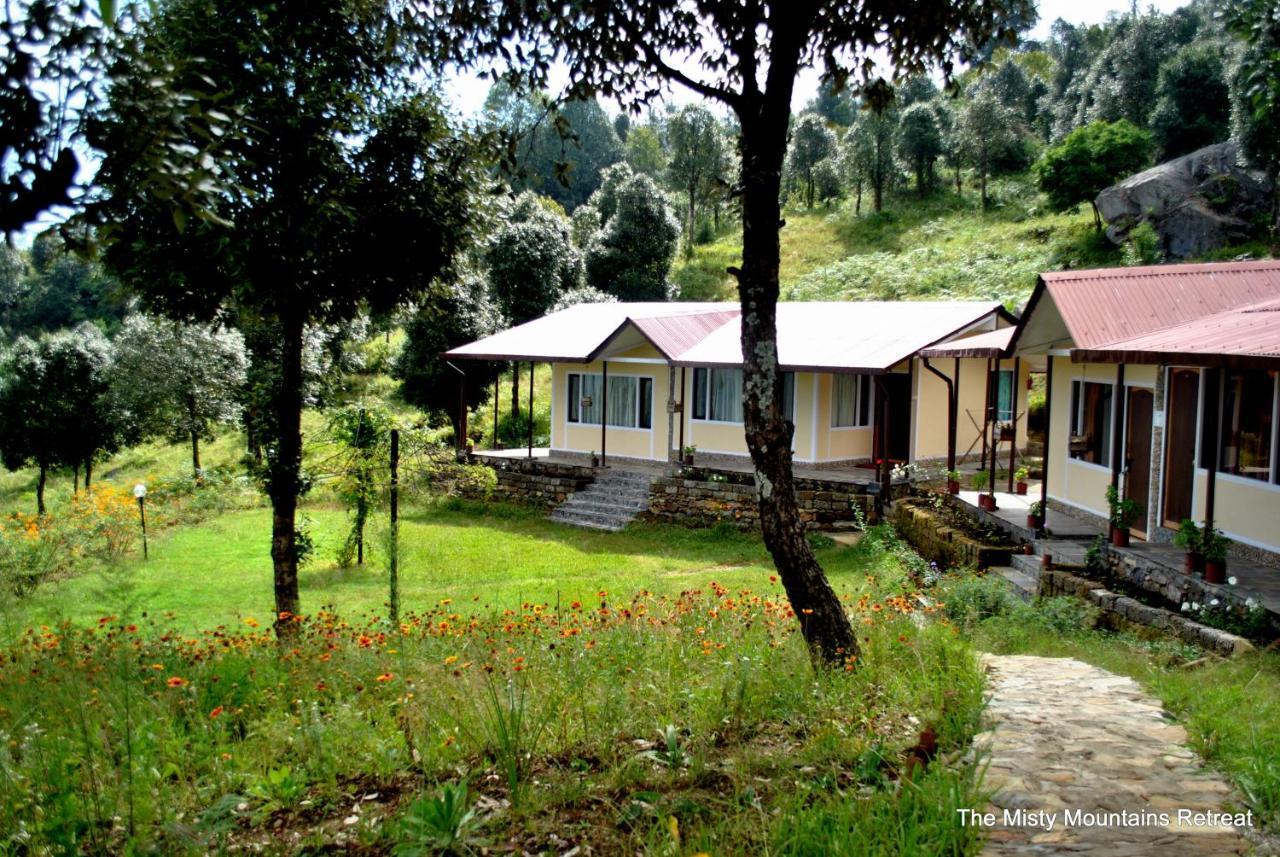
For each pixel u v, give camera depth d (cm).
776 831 344
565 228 3825
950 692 538
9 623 881
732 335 2281
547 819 390
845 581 1402
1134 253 3431
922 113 4981
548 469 2325
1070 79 6359
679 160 5228
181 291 927
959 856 342
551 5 693
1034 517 1399
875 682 588
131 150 356
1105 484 1434
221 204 774
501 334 2716
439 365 2978
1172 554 1141
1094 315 1262
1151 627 985
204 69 740
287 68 838
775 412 682
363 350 4038
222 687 604
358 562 1716
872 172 5000
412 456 1672
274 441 1320
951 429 1777
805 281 4178
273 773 439
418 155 957
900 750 453
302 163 852
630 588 1399
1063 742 481
